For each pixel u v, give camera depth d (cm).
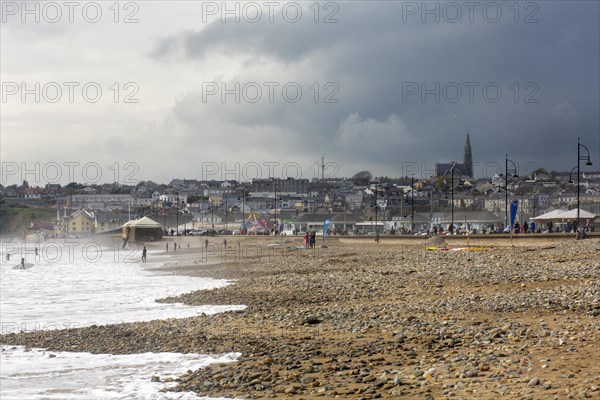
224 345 2284
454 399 1383
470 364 1669
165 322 3003
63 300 4522
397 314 2673
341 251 8275
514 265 4203
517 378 1498
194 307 3769
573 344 1825
